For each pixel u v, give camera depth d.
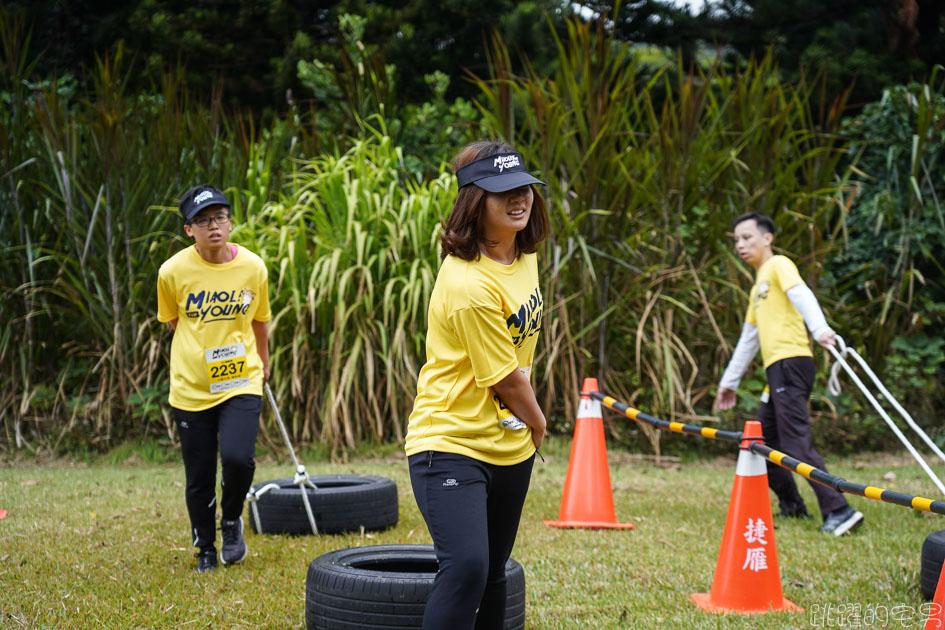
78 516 5.18
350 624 3.10
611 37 7.83
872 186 9.05
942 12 12.63
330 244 7.87
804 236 8.30
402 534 4.84
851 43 12.41
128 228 8.02
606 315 7.72
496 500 2.56
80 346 8.19
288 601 3.60
